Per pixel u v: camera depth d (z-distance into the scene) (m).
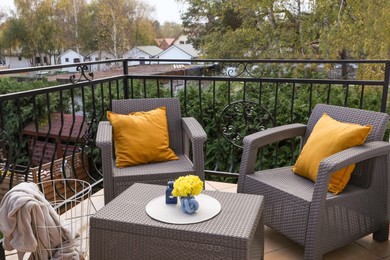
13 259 2.00
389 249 2.08
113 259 1.52
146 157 2.42
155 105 2.71
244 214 1.54
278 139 2.32
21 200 1.52
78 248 1.74
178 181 1.56
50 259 1.64
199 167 2.26
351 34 6.83
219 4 8.38
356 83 2.68
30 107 5.45
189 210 1.53
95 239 1.53
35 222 1.56
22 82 5.34
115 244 1.51
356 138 1.94
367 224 2.02
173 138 2.67
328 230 1.84
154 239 1.45
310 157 2.10
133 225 1.47
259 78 2.93
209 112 4.34
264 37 8.18
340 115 2.25
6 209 1.54
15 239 1.55
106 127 2.43
